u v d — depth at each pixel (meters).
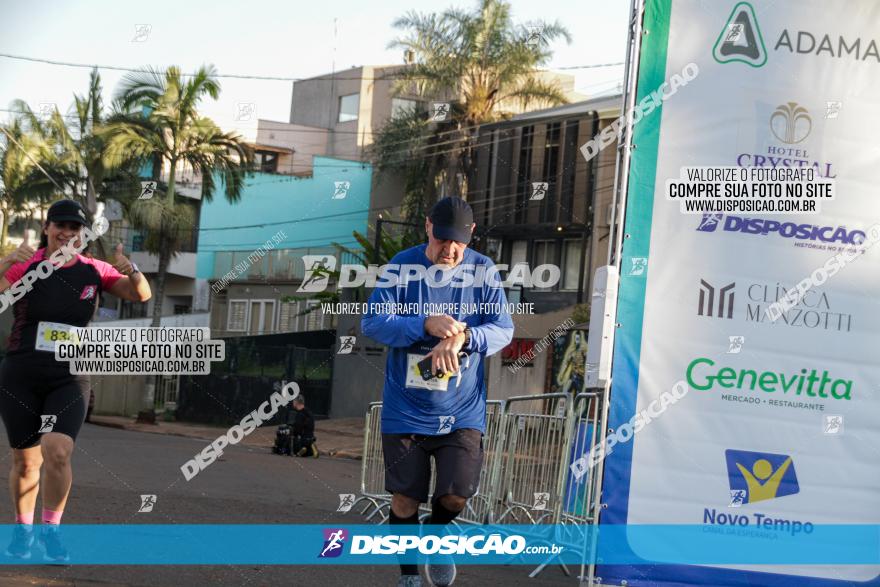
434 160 38.03
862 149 5.40
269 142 53.28
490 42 37.16
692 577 5.30
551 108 33.84
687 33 5.36
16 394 5.91
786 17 5.39
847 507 5.34
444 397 5.12
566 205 31.61
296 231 46.22
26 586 5.31
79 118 37.50
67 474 5.93
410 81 38.00
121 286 6.17
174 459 16.23
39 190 38.25
